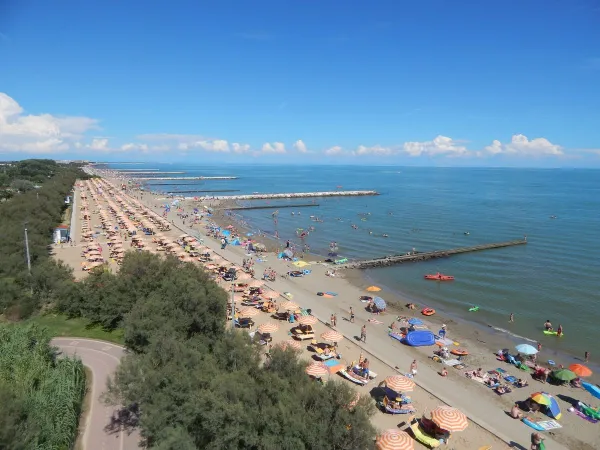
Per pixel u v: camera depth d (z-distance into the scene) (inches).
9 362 1041.5
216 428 727.1
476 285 2397.9
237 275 2321.6
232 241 3395.7
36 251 2415.1
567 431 1041.5
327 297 2090.3
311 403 792.3
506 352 1489.9
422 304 2091.5
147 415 815.7
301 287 2255.2
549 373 1343.5
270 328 1472.7
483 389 1234.0
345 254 3193.9
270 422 729.6
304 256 3075.8
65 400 912.3
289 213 5649.6
